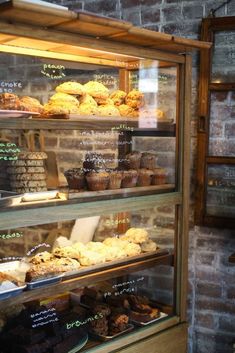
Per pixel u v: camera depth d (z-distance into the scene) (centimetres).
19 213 159
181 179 214
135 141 208
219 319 251
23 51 171
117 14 262
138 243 212
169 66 210
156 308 216
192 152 246
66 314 188
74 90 187
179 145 213
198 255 252
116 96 205
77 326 186
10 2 140
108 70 203
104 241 205
